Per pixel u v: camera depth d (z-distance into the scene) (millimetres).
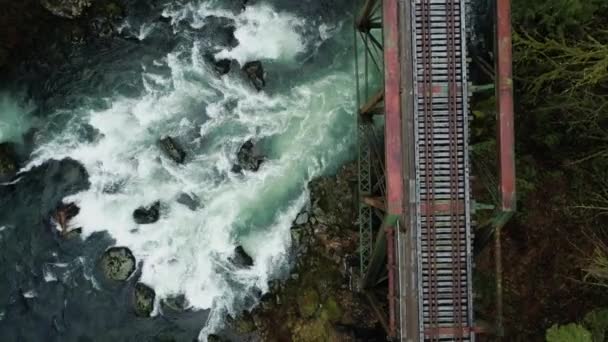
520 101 27125
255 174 30250
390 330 23078
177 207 30109
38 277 29672
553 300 27297
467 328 22453
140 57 30422
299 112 30375
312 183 29984
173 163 30203
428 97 22516
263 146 30297
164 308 29438
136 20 30391
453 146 22547
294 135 30375
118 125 30359
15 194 30125
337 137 30141
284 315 28859
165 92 30406
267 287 29422
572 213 27328
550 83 26250
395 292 22641
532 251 27766
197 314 29391
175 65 30484
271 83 30359
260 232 29953
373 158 25781
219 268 29750
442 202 22516
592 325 25000
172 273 29672
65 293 29547
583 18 24328
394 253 22469
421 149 22547
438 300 22547
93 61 30391
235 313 29219
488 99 25750
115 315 29438
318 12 30484
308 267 29344
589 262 26719
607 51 22000
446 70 22531
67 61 30344
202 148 30297
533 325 27266
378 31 29766
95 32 30250
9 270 29812
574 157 27188
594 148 26562
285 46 30453
